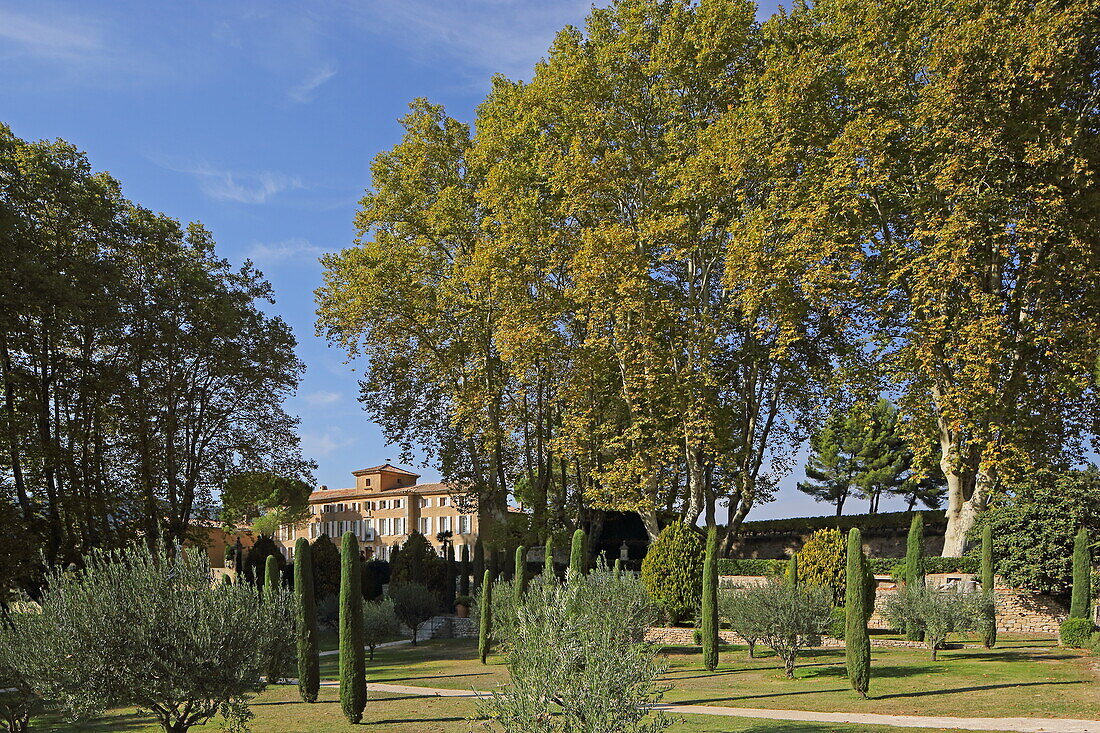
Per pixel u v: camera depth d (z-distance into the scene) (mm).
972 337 30375
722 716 18922
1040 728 16578
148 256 42000
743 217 35719
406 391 45969
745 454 39656
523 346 38156
